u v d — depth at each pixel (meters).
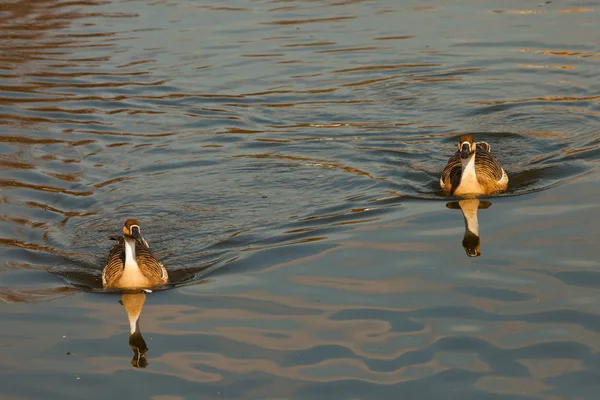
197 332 12.27
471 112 21.80
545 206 16.11
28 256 15.21
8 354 11.78
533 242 14.55
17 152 19.95
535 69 24.50
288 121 21.64
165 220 16.59
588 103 22.05
